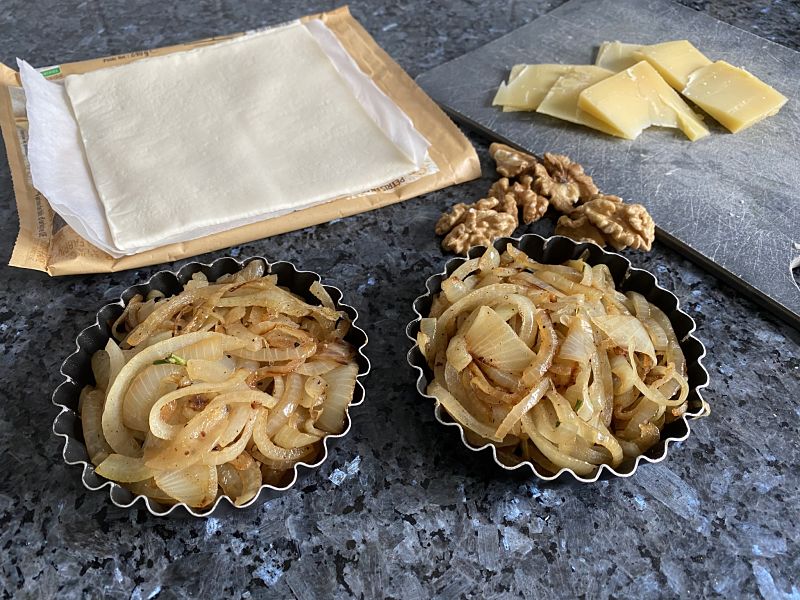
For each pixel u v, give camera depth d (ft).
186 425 0.71
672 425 0.76
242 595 0.70
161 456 0.70
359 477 0.78
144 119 1.14
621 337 0.79
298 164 1.08
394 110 1.15
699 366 0.79
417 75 1.33
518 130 1.21
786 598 0.70
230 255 1.02
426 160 1.13
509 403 0.75
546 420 0.75
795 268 1.04
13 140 1.13
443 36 1.44
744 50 1.39
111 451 0.74
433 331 0.82
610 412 0.77
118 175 1.05
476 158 1.13
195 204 1.01
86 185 1.05
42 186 0.99
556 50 1.38
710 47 1.40
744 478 0.79
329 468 0.79
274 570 0.71
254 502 0.70
